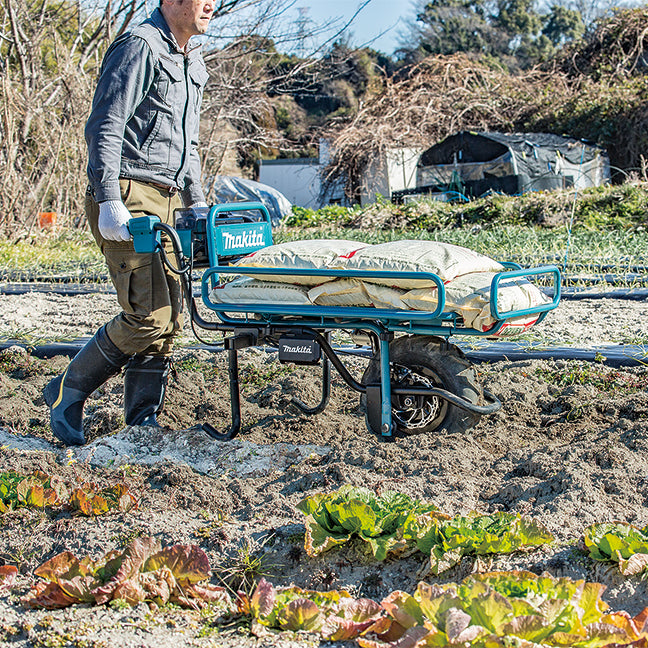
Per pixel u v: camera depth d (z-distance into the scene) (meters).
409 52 55.75
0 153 15.63
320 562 3.14
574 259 10.90
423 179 23.69
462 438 4.27
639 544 2.88
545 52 61.66
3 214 15.58
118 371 4.95
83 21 18.62
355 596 2.99
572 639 2.34
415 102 27.94
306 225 19.80
